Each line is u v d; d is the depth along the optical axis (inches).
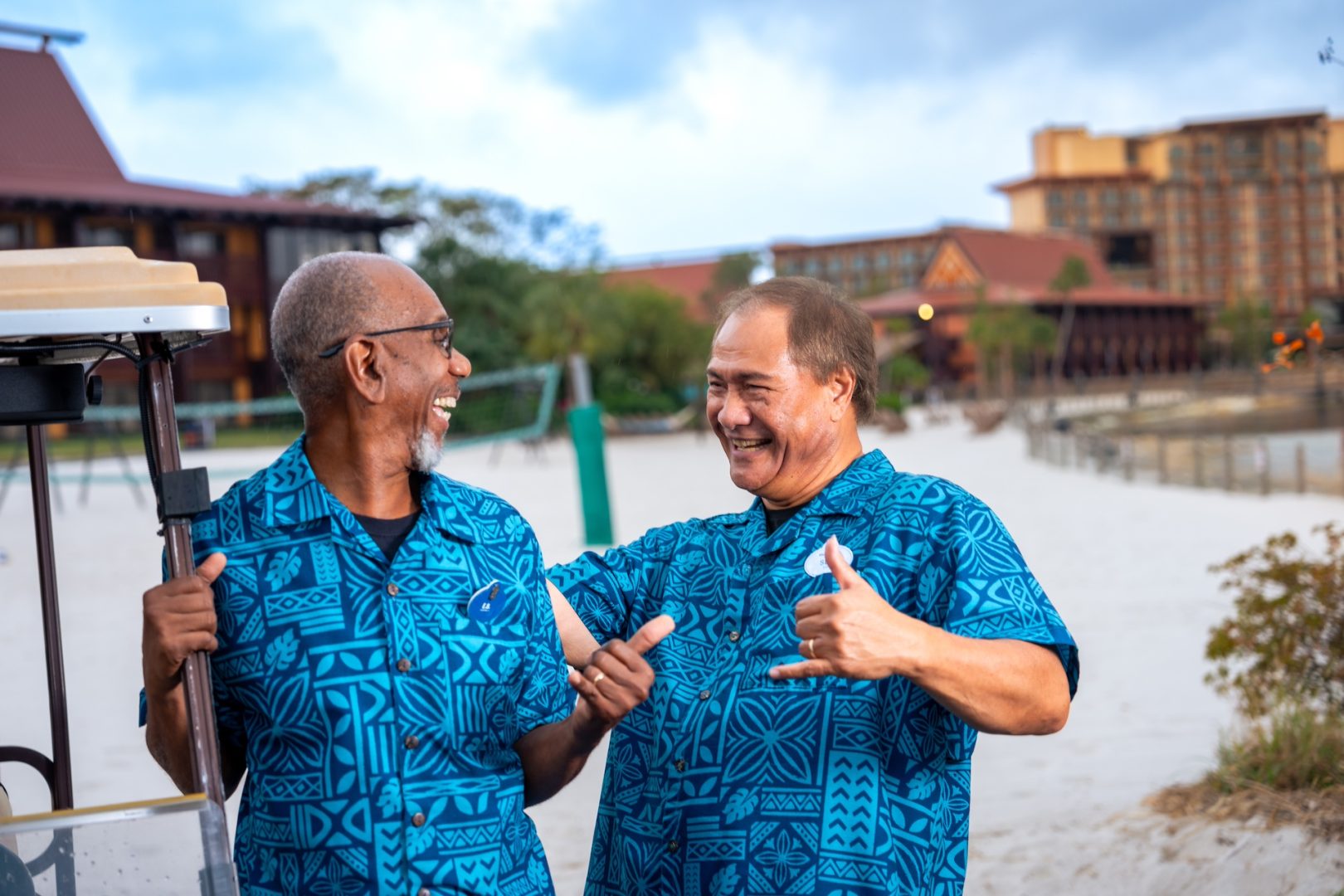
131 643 334.0
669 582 85.7
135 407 1424.7
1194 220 5098.4
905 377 3034.0
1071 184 5039.4
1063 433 1213.1
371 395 73.3
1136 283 5014.8
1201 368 4375.0
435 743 71.9
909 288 4151.1
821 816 74.0
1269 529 581.9
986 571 73.4
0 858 62.9
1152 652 309.7
